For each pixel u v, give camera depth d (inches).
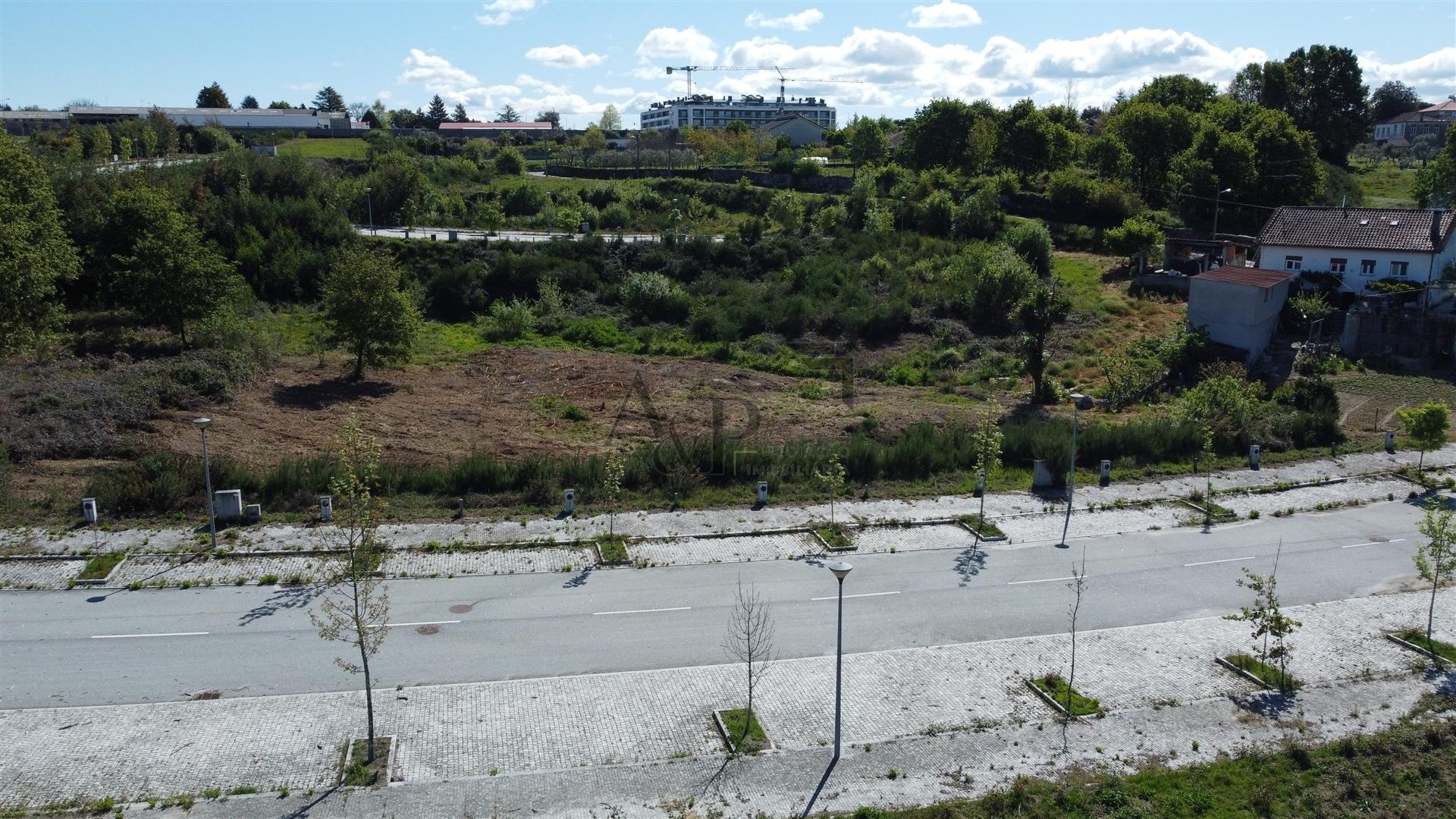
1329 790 602.5
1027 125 3186.5
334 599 842.2
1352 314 1772.9
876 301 2068.2
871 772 615.5
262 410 1398.9
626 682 721.0
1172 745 650.8
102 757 609.3
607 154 3656.5
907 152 3523.6
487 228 2588.6
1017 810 576.1
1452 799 596.4
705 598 871.1
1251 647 791.1
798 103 7529.5
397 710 674.8
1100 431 1282.0
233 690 695.1
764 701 698.8
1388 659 770.2
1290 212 2033.7
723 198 3048.7
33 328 1449.3
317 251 2174.0
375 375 1635.1
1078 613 852.6
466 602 849.5
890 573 933.8
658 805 577.0
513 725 660.1
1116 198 2719.0
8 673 708.7
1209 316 1717.5
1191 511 1119.6
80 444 1182.3
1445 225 1843.0
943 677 737.0
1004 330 1950.1
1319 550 1006.4
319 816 559.2
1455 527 870.4
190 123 3828.7
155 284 1588.3
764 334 1955.0
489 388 1588.3
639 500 1108.5
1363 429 1432.1
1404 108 5974.4
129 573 879.1
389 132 4350.4
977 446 1137.4
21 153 1680.6
